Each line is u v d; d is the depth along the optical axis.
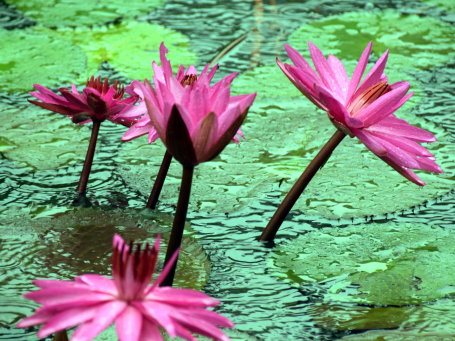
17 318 2.98
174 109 2.86
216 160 3.29
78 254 3.08
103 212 3.17
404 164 3.00
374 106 3.01
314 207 3.19
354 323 2.99
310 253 3.11
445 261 3.09
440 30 3.71
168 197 3.21
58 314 2.80
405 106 3.43
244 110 2.88
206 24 3.70
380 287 3.05
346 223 3.17
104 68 3.51
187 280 3.05
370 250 3.11
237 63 3.55
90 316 2.80
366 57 3.05
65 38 3.62
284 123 3.38
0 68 3.50
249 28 3.69
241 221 3.17
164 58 2.95
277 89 3.48
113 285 2.83
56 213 3.16
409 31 3.70
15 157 3.27
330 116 3.02
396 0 3.84
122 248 2.83
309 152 3.31
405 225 3.17
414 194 3.22
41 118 3.37
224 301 3.02
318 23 3.71
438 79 3.52
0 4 3.75
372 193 3.22
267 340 2.97
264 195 3.22
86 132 3.35
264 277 3.07
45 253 3.08
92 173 3.25
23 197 3.19
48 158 3.27
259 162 3.29
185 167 2.92
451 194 3.24
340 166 3.29
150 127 3.09
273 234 3.13
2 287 3.02
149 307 2.80
